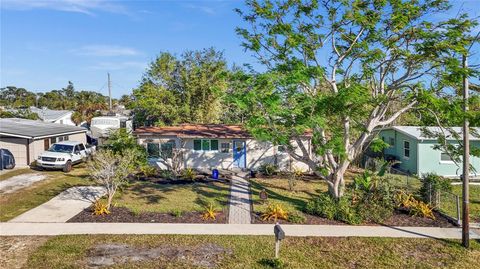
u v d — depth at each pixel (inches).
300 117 563.5
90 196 737.6
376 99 594.6
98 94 3481.8
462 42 538.0
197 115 1406.3
